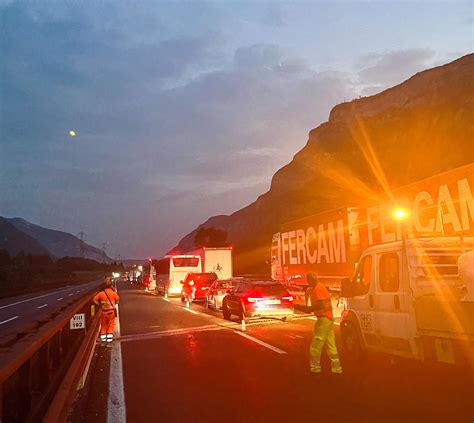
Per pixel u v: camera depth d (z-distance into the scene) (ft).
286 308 58.85
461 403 23.99
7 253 294.05
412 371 31.58
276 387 28.04
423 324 25.88
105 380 30.76
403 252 28.35
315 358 31.01
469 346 22.75
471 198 43.42
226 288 79.97
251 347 42.83
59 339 30.55
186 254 133.59
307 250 78.28
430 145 333.42
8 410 19.15
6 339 17.21
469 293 23.26
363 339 32.58
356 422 21.33
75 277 316.81
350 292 33.37
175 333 53.72
